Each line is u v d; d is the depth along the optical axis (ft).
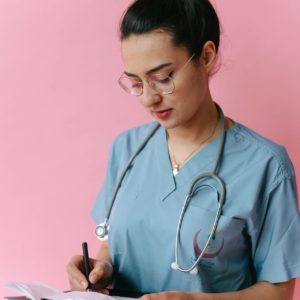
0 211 5.98
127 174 4.39
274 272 3.95
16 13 5.69
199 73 3.76
